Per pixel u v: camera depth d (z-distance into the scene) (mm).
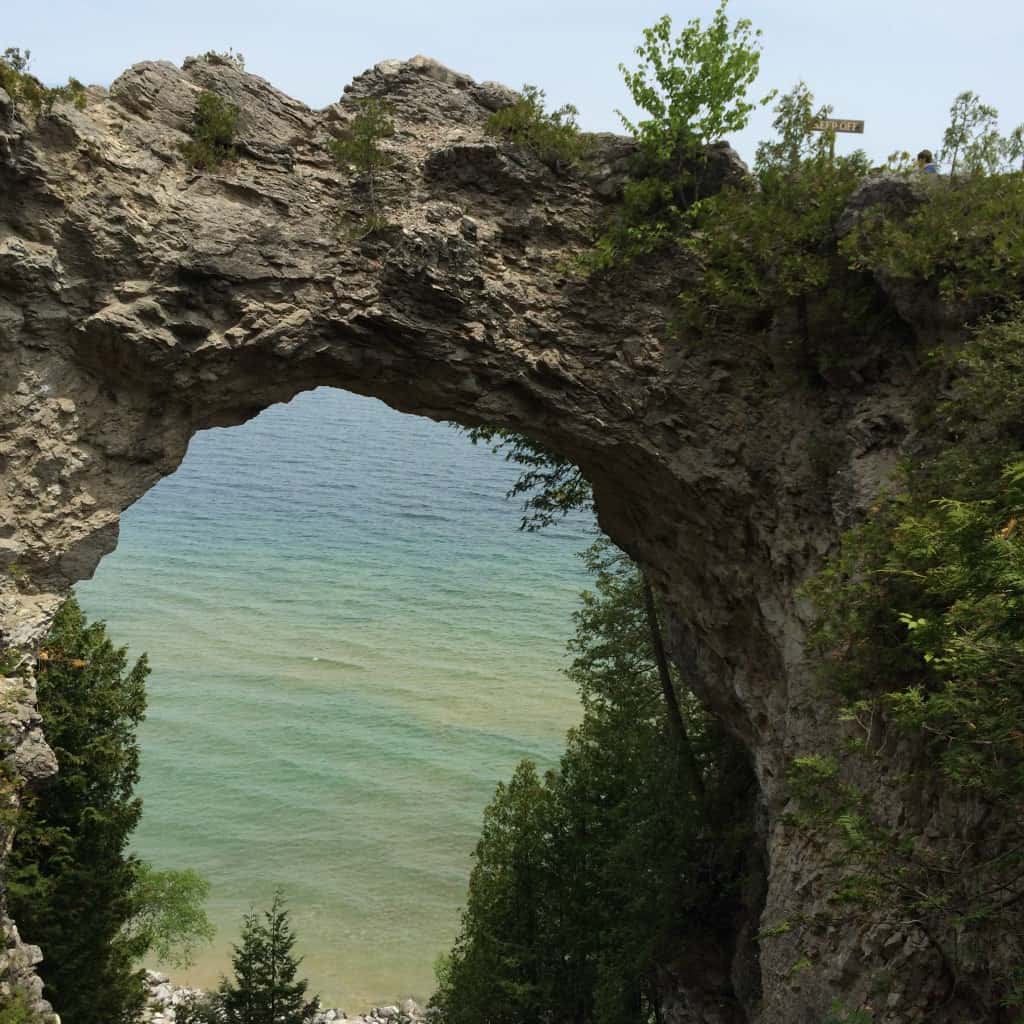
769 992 20047
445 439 168000
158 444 22531
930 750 15945
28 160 19906
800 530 22891
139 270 21328
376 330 23141
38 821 28812
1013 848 13070
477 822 51688
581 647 37531
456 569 87812
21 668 19266
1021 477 11477
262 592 81500
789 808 21703
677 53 23094
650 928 28516
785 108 22984
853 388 22766
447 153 23844
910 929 15367
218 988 41906
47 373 20922
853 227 21328
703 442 23938
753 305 22938
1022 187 20406
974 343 18688
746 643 25312
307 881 48250
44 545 20641
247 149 22984
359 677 65312
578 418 24047
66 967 29016
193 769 55188
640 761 31250
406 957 44469
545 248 24250
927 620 14094
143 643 70250
